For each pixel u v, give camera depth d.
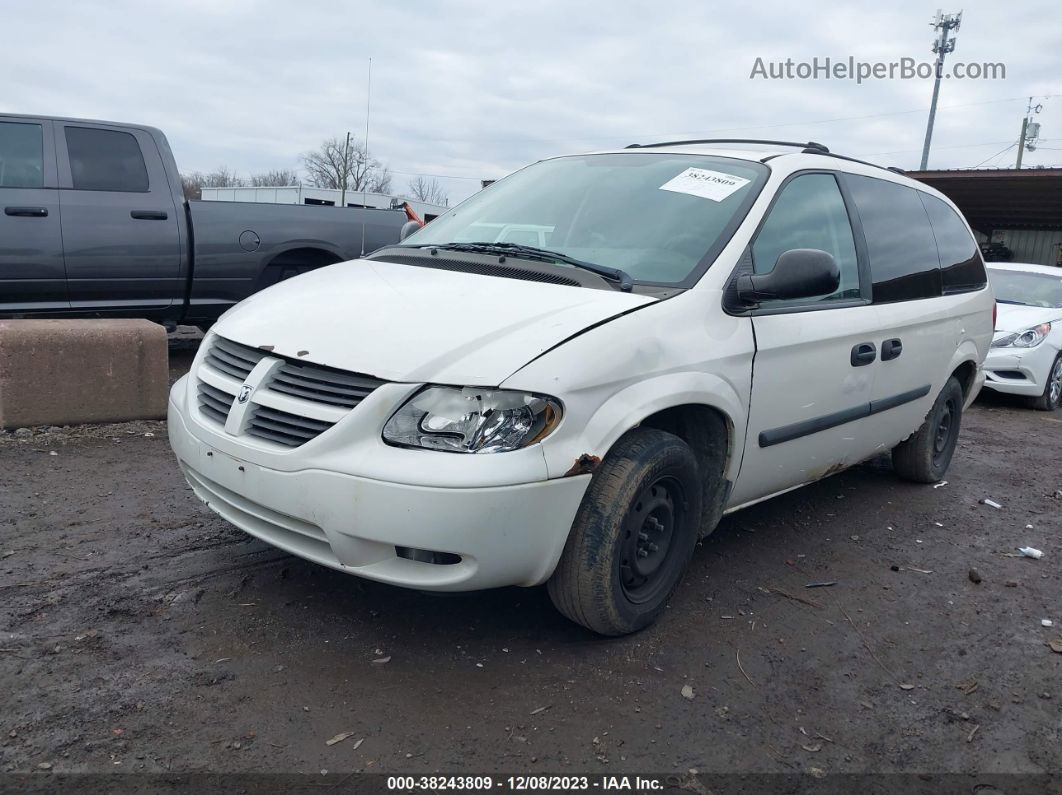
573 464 2.86
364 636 3.24
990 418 8.94
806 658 3.33
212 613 3.34
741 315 3.53
